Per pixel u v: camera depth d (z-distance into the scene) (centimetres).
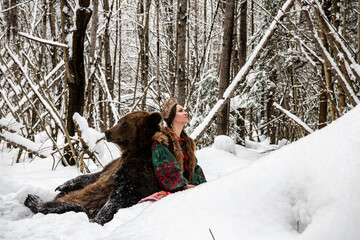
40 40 450
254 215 120
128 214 190
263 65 980
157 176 245
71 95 465
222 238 118
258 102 904
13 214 250
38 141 654
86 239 165
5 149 584
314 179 114
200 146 938
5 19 749
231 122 891
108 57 790
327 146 118
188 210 139
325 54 339
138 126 254
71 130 470
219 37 1516
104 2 899
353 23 722
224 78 642
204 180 300
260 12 1066
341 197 100
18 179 365
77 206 232
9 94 696
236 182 137
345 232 92
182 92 669
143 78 889
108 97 611
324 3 636
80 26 443
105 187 249
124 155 257
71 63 452
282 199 120
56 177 400
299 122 422
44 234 172
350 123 121
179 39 671
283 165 128
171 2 1275
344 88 331
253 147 943
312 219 106
